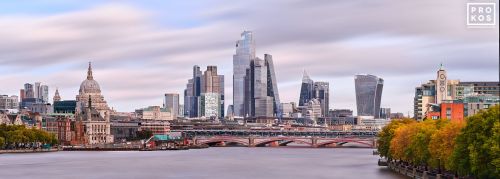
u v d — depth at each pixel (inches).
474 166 6579.7
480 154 6550.2
